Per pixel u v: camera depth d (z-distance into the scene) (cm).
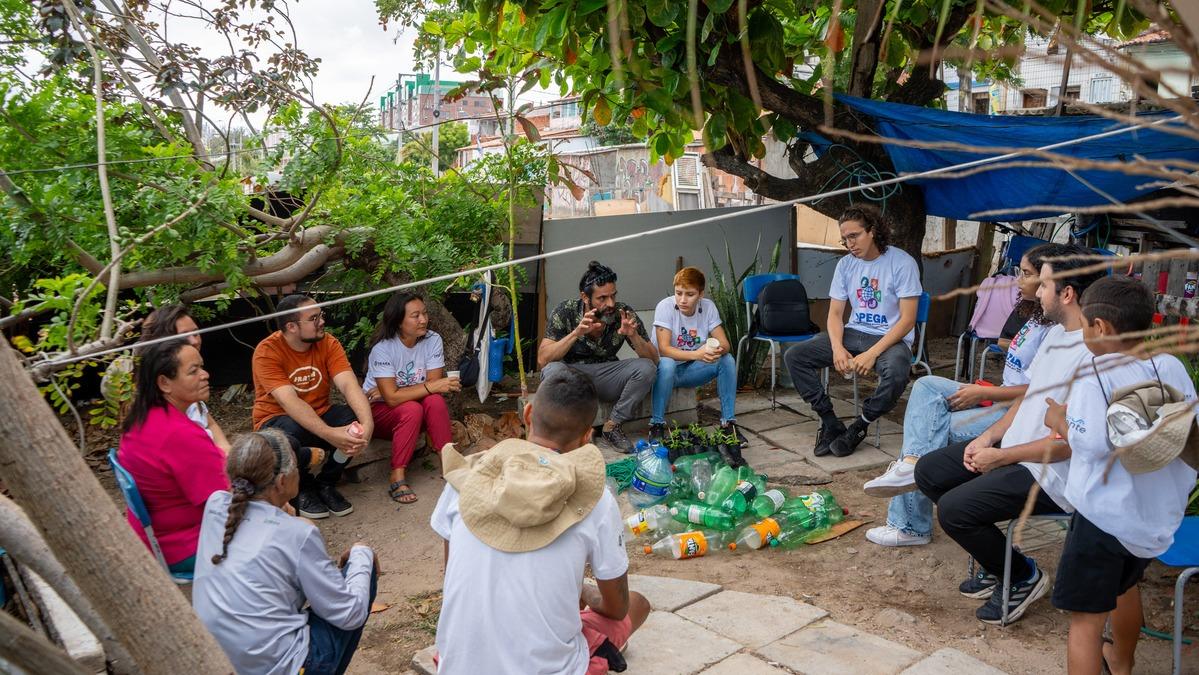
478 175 763
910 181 736
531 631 242
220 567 288
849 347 650
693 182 1748
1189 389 296
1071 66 94
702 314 670
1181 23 88
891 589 451
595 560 258
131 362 330
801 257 1048
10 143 512
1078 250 354
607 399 661
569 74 658
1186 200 94
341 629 307
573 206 1970
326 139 579
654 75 597
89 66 590
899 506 495
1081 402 301
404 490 583
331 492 566
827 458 641
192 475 364
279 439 304
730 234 950
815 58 805
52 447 100
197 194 537
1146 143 505
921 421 457
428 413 591
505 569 244
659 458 557
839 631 393
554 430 270
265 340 549
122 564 104
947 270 1076
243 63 586
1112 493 296
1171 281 712
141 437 363
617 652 281
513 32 629
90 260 527
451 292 812
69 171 514
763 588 457
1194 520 358
